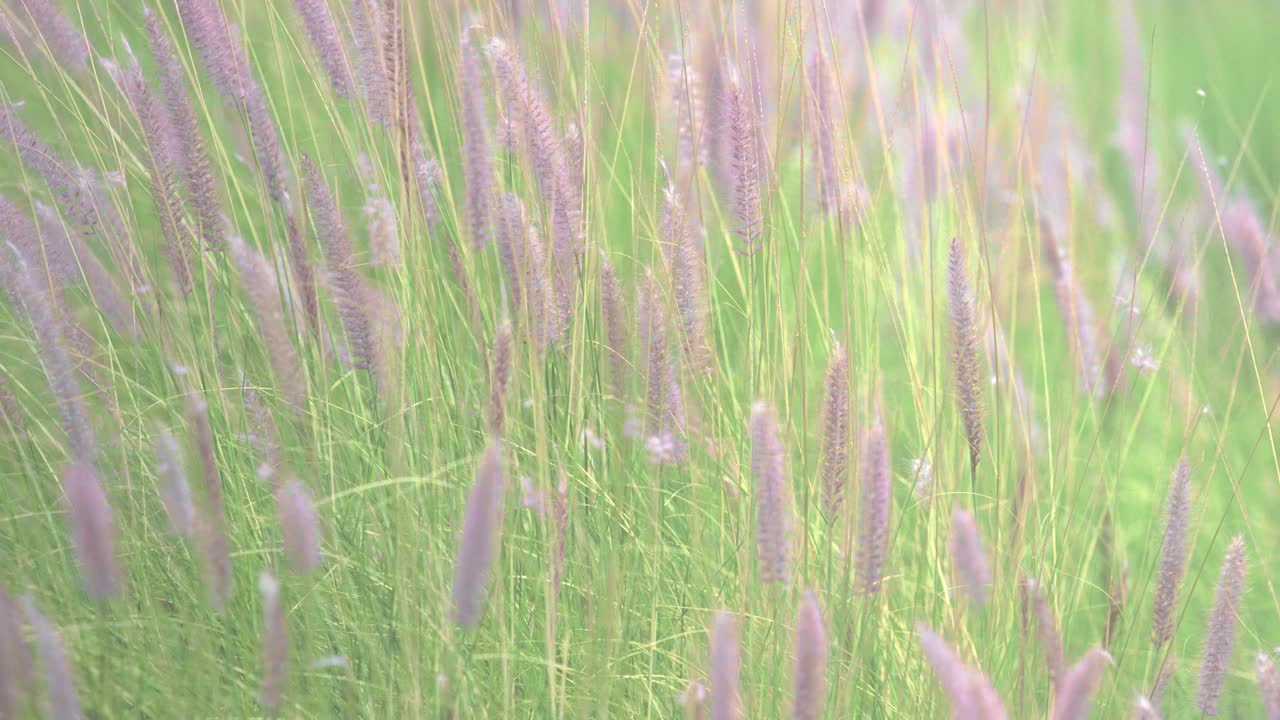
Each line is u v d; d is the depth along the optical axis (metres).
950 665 3.06
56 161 3.29
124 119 3.34
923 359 3.39
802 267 3.27
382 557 3.25
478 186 3.17
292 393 3.20
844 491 3.20
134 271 3.30
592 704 3.20
